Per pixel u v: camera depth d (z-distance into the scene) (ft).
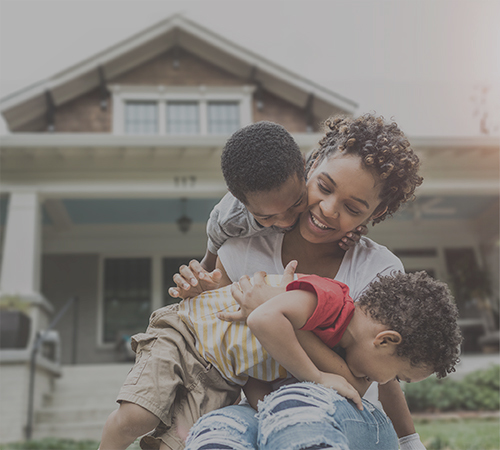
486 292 33.32
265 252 5.49
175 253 35.58
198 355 4.88
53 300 33.83
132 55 34.50
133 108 34.60
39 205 26.13
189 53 35.83
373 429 4.29
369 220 5.16
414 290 4.37
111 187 26.43
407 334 4.22
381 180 4.79
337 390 4.17
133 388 4.64
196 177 27.02
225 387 4.91
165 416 4.62
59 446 16.99
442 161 28.22
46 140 24.90
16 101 31.37
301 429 3.61
